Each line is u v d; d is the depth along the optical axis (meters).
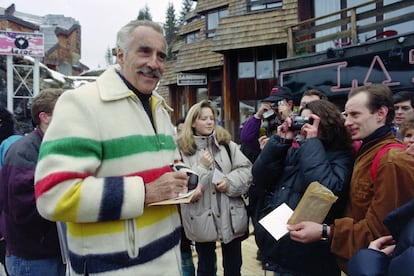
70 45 27.58
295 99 7.60
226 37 11.32
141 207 1.43
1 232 2.41
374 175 1.78
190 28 17.33
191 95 16.95
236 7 12.12
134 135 1.54
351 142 2.18
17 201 2.10
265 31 10.59
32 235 2.18
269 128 3.81
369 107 1.92
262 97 12.23
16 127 3.49
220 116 14.40
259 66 12.30
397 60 5.80
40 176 1.41
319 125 2.21
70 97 1.49
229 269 3.04
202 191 2.88
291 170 2.27
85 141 1.44
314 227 1.88
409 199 1.68
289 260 2.11
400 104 3.32
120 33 1.63
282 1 10.58
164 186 1.49
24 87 10.50
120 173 1.50
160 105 1.79
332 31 8.84
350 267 1.62
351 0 8.62
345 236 1.83
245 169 3.06
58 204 1.36
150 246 1.54
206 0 14.86
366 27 6.45
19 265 2.23
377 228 1.73
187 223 2.95
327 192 1.87
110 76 1.58
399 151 1.75
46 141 1.46
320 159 2.05
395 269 1.38
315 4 9.36
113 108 1.53
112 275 1.45
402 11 7.45
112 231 1.46
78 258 1.49
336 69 6.78
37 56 9.64
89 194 1.37
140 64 1.57
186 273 3.32
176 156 1.84
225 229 2.90
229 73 12.61
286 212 2.07
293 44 7.85
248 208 3.14
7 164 2.20
